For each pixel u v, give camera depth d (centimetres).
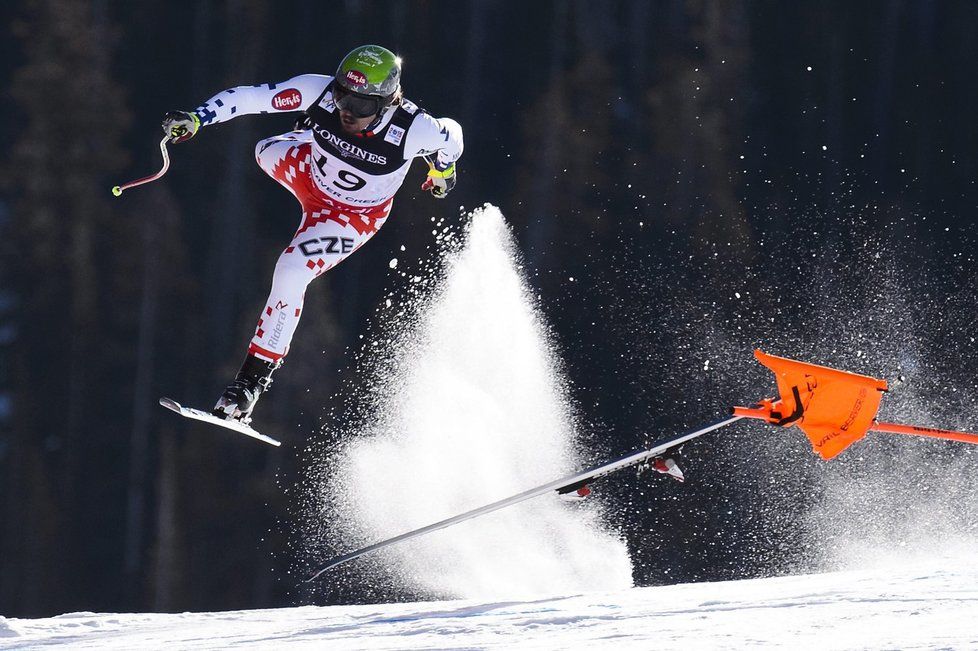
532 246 8144
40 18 9669
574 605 1498
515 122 10488
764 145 9875
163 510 7562
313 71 11144
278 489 7438
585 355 6769
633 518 4669
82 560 8350
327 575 4591
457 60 10775
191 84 11444
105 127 9569
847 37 10606
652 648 1077
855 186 9881
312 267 1698
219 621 1823
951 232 9344
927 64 10562
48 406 8850
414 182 9025
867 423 1595
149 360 9081
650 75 10025
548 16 10712
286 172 1752
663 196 8412
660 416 6031
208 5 11569
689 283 7681
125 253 9306
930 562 1675
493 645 1186
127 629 1784
